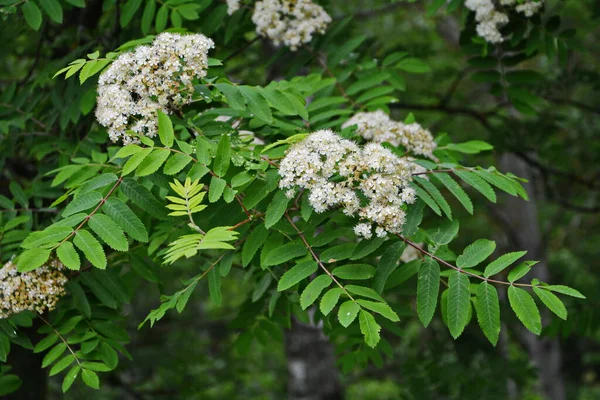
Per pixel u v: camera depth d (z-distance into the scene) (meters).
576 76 6.52
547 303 2.52
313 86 3.89
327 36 4.42
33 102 4.16
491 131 6.94
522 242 9.27
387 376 11.80
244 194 2.83
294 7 4.20
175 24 3.91
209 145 2.79
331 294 2.53
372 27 10.92
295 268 2.69
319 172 2.69
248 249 2.82
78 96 3.87
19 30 4.63
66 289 3.32
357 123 3.59
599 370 15.84
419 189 2.82
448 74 7.46
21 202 3.87
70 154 3.95
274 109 3.36
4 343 3.10
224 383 8.36
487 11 4.17
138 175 2.66
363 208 2.68
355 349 4.32
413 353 7.66
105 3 4.09
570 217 11.57
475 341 6.55
